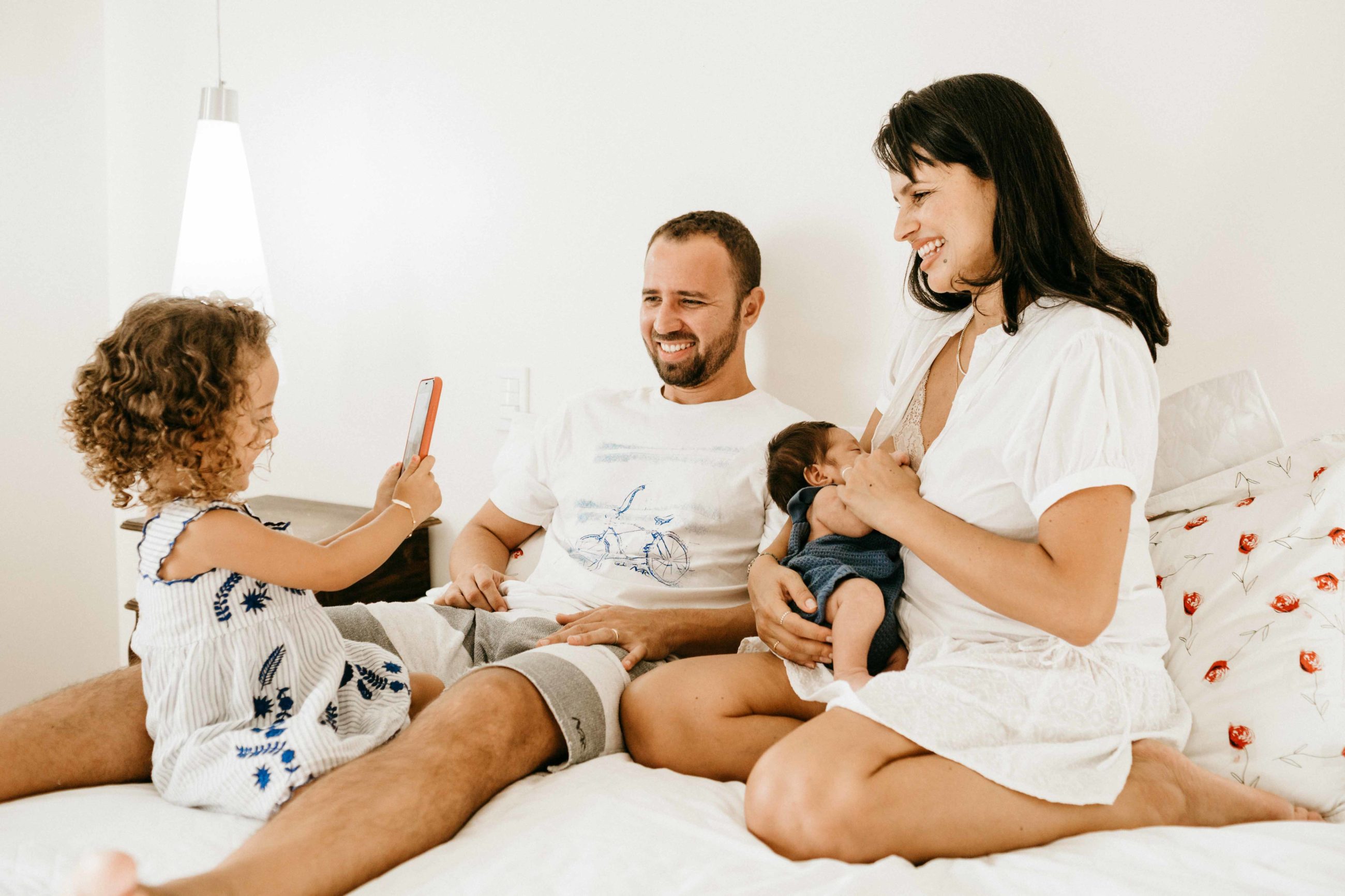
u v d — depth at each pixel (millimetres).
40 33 2338
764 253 1734
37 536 2377
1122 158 1427
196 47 2383
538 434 1656
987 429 1081
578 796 965
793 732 968
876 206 1607
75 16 2426
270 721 1037
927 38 1542
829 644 1177
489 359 2078
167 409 995
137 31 2455
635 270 1863
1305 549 1103
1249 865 796
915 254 1301
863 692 982
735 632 1366
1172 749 998
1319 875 779
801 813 876
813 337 1701
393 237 2186
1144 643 1053
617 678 1181
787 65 1669
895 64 1572
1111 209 1442
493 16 1981
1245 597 1110
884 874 802
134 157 2486
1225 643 1097
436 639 1379
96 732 1027
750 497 1480
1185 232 1396
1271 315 1353
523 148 1977
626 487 1521
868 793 873
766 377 1769
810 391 1719
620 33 1834
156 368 994
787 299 1721
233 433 1046
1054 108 1465
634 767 1077
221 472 1043
